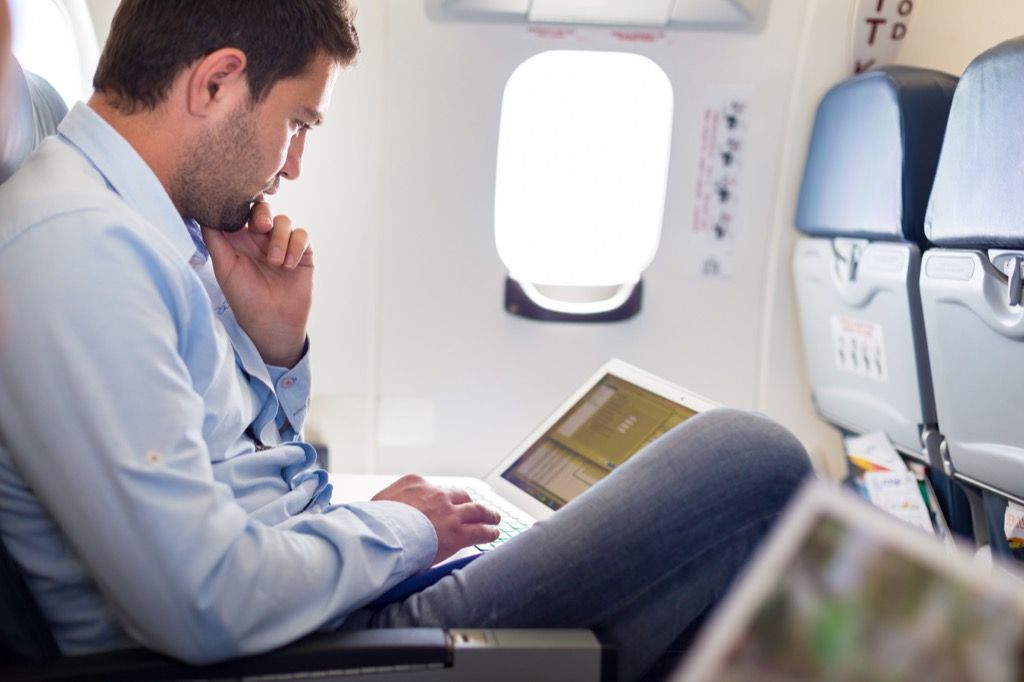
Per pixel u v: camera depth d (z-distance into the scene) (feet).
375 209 7.31
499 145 7.24
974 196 5.19
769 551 1.71
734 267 7.67
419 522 3.83
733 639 1.63
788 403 7.97
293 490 4.36
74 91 6.39
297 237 4.95
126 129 3.89
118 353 3.10
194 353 3.70
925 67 7.06
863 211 6.53
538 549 3.71
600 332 7.67
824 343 7.40
